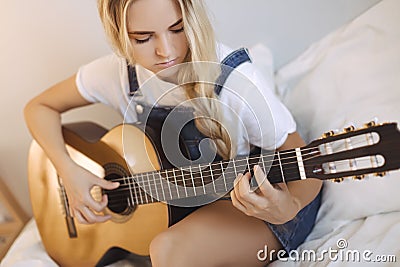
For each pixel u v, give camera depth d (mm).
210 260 1397
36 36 1979
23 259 1718
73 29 1959
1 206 2215
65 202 1696
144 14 1263
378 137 1241
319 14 1866
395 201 1451
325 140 1218
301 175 1275
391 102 1554
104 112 2062
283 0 1868
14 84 2043
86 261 1685
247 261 1436
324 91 1713
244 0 1880
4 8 1948
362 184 1493
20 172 2182
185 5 1277
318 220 1563
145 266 1651
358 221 1515
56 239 1723
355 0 1830
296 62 1876
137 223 1575
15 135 2121
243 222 1436
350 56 1701
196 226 1419
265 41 1922
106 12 1314
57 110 1720
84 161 1682
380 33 1677
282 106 1486
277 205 1318
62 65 2008
